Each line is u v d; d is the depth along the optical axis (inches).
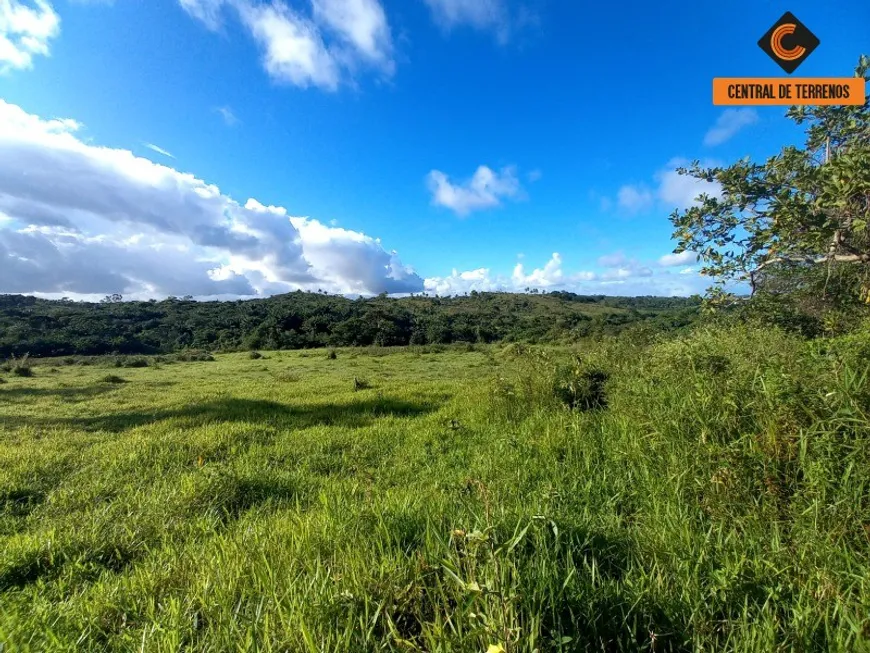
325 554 91.1
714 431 114.6
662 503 103.2
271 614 69.6
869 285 159.6
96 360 1320.1
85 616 82.7
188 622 73.0
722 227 180.5
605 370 250.2
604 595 69.1
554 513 96.0
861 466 78.6
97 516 137.6
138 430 284.4
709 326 234.7
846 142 165.9
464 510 104.2
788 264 196.7
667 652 62.0
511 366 316.5
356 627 65.4
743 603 66.1
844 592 64.6
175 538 122.6
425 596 71.9
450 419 255.6
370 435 245.6
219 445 228.8
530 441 173.5
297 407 359.3
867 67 151.9
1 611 83.0
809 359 109.0
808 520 80.3
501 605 55.9
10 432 295.0
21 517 150.3
